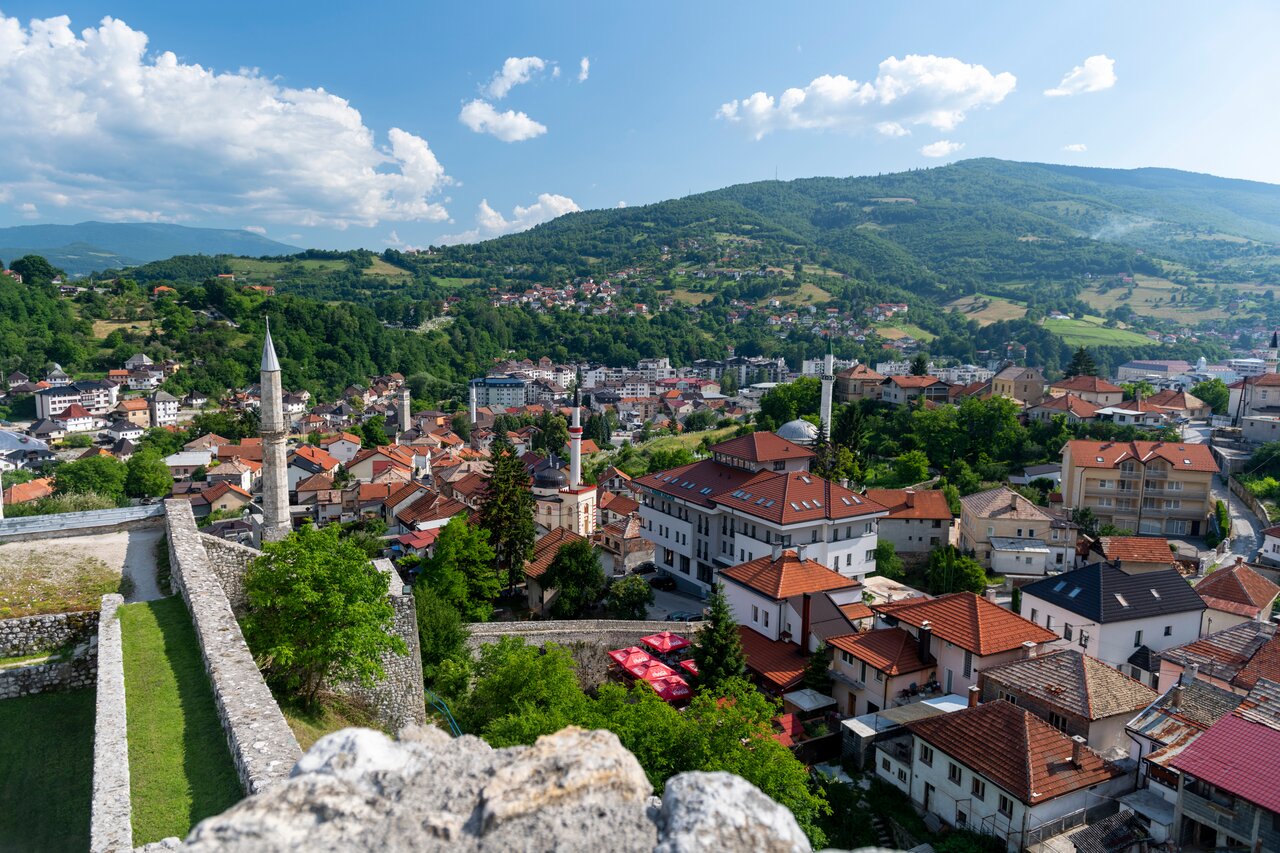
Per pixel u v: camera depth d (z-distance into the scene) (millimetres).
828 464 100375
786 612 53281
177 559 29562
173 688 20812
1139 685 40625
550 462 122750
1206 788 29797
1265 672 41094
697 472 82625
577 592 69312
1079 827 33281
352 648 27750
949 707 42969
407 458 145125
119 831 13984
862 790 39656
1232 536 85812
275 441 56844
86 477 118500
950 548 76812
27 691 25359
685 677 49406
